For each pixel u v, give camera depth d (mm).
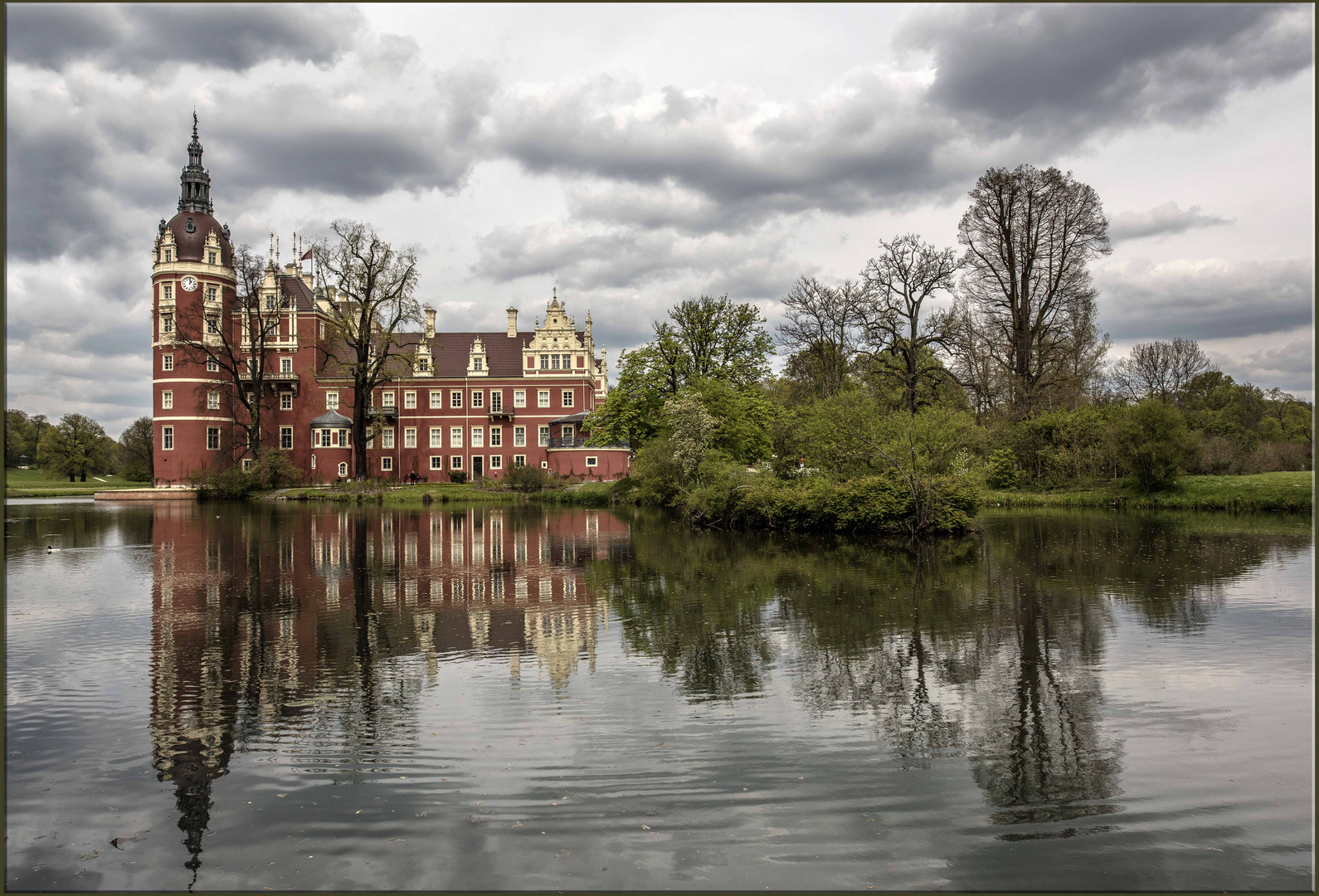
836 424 31750
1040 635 12648
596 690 10047
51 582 18859
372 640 12727
